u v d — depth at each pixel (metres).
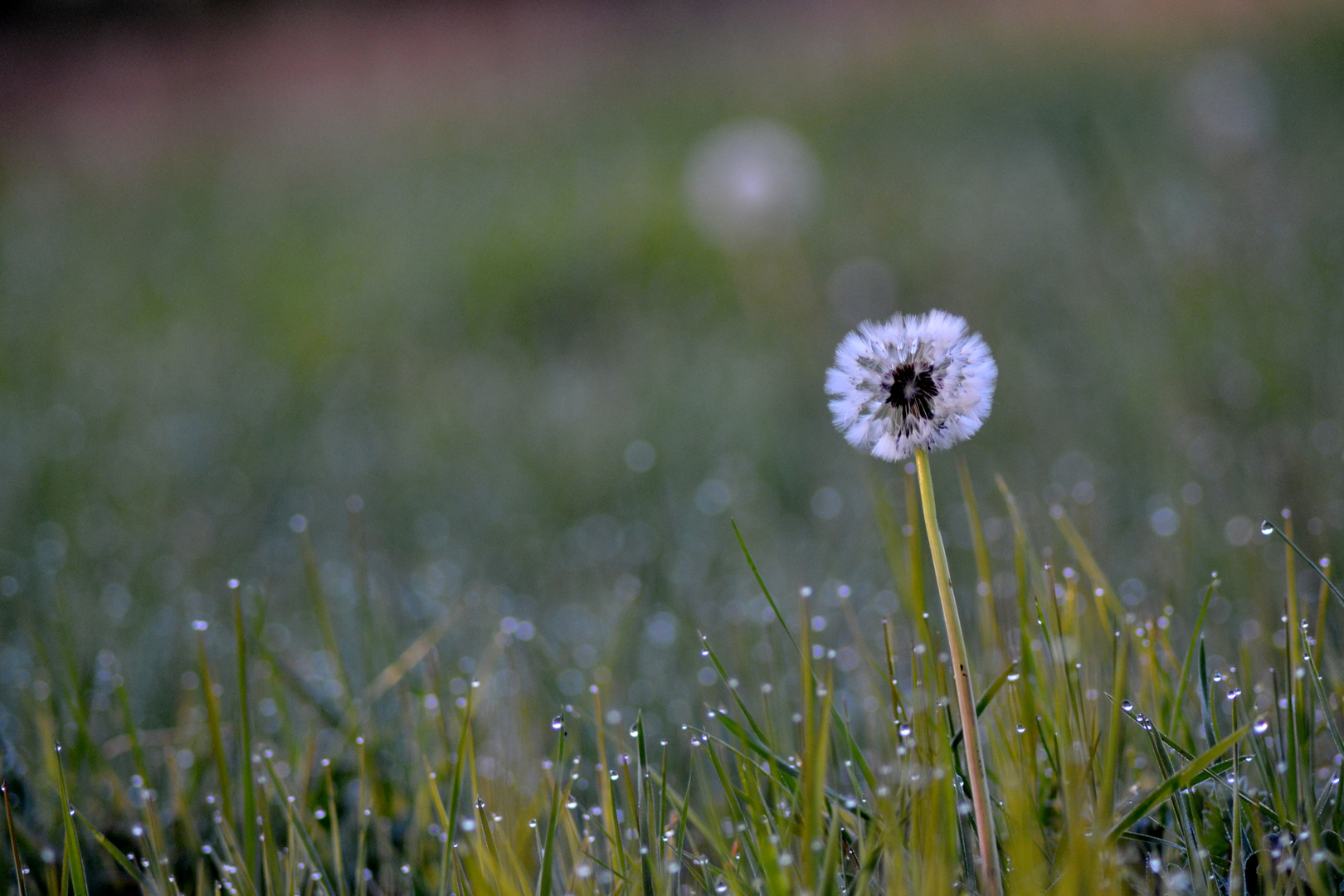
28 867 1.90
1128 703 1.71
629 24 21.14
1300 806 1.55
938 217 7.99
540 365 6.39
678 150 11.80
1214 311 4.96
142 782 1.96
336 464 5.09
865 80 14.16
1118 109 9.79
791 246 7.77
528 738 2.09
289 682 2.20
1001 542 3.13
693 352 6.25
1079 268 6.20
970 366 1.40
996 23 16.36
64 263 10.27
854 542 3.51
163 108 18.78
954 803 1.28
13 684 2.70
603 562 3.71
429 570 3.61
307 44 21.05
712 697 2.45
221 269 9.58
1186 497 3.12
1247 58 10.45
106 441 5.55
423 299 7.87
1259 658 2.07
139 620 3.29
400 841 1.96
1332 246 5.45
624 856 1.51
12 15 20.94
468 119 16.17
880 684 2.18
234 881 1.68
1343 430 3.47
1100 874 1.32
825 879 1.28
